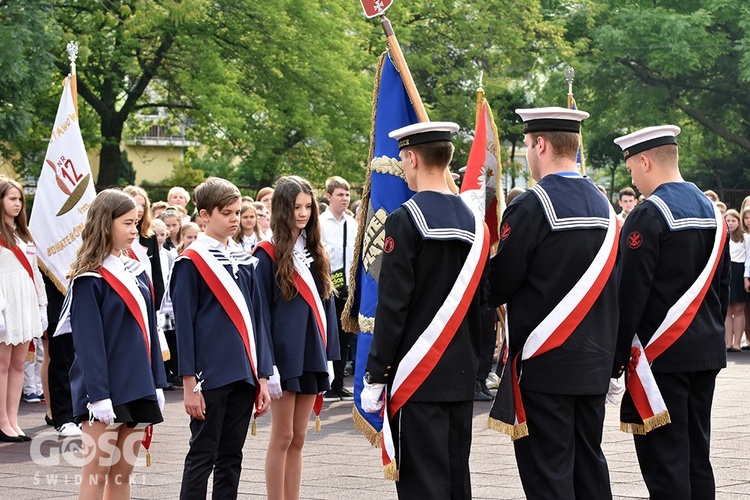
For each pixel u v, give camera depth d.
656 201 6.64
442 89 35.44
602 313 6.03
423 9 34.81
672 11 36.34
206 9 26.42
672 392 6.65
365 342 6.44
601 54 37.47
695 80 38.88
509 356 6.05
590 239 5.97
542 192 5.98
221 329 6.68
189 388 6.58
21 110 22.98
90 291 6.49
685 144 39.75
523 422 5.95
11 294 10.21
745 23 34.59
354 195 31.00
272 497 7.10
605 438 10.14
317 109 29.91
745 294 18.44
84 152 11.33
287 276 7.12
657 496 6.66
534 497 5.95
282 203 7.21
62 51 26.66
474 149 8.41
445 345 5.68
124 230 6.62
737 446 9.52
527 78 40.88
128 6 26.95
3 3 22.66
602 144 39.59
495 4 34.94
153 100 37.88
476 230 5.77
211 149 29.50
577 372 5.91
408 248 5.61
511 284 5.98
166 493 7.89
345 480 8.38
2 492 7.96
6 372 10.17
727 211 18.56
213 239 6.86
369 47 33.56
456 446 5.82
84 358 6.38
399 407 5.68
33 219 11.27
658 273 6.62
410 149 5.87
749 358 17.45
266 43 28.92
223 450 6.77
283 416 7.10
